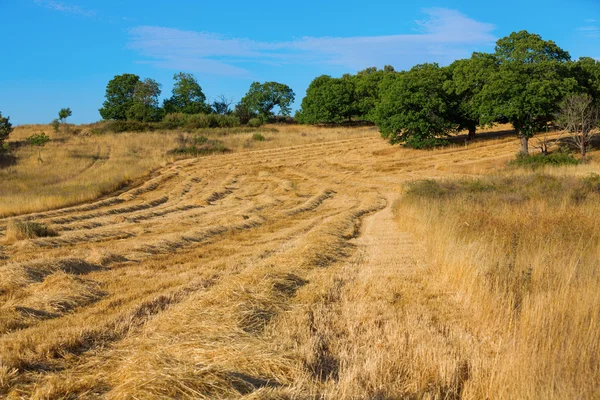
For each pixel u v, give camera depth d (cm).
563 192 1770
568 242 1039
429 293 845
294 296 834
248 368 508
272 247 1412
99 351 584
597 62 4647
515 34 4494
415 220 1658
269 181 4206
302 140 6456
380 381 508
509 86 4072
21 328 690
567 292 683
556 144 4588
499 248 1012
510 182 2433
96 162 4847
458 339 621
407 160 4778
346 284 912
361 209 2508
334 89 8500
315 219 2197
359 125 8694
